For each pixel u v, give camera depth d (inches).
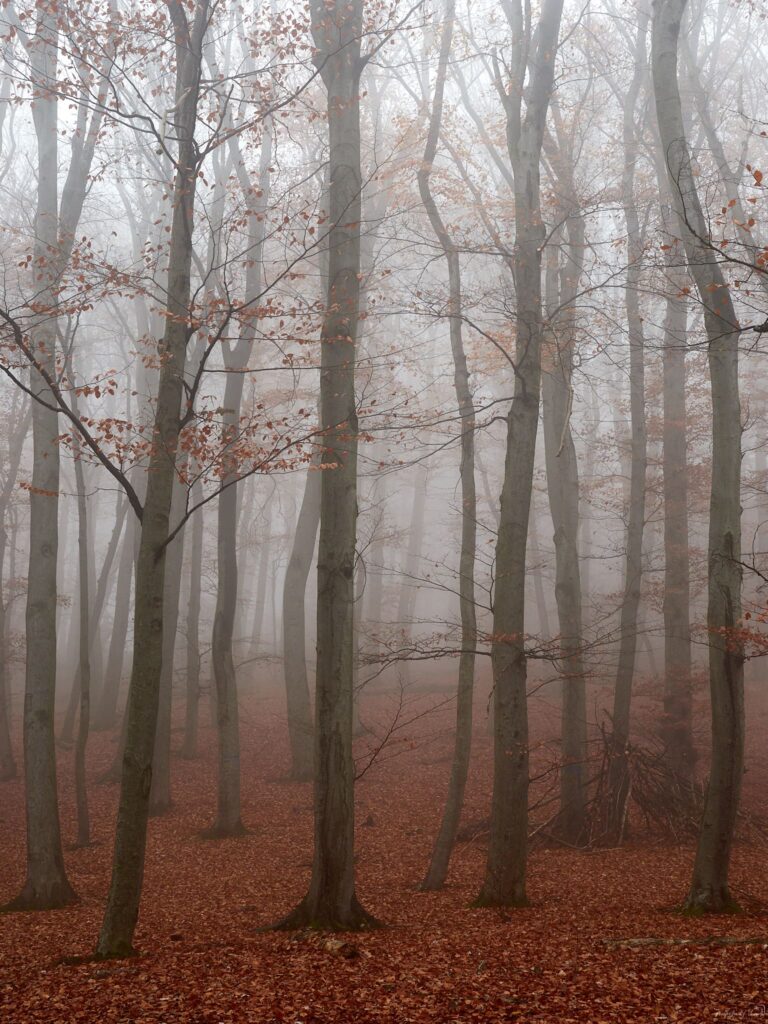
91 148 620.4
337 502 408.2
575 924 393.1
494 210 669.9
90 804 773.3
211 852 621.3
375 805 729.0
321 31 465.7
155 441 370.3
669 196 689.6
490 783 768.9
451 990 290.4
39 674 520.7
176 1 390.3
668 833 617.3
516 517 463.2
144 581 360.2
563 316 644.7
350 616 406.6
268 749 941.2
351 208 440.8
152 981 313.3
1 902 525.3
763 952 312.8
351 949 344.8
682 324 740.0
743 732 415.5
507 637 447.2
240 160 778.2
